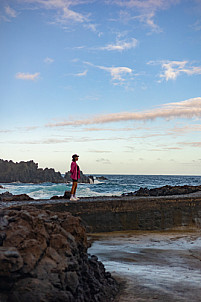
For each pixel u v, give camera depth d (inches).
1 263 114.9
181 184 2031.3
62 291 123.0
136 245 302.8
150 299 143.7
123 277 179.9
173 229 418.0
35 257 126.3
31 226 144.6
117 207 394.6
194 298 145.0
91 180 2383.1
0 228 135.6
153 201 417.4
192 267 218.4
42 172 3110.2
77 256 150.8
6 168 3043.8
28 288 117.9
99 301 139.6
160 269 205.3
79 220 174.9
